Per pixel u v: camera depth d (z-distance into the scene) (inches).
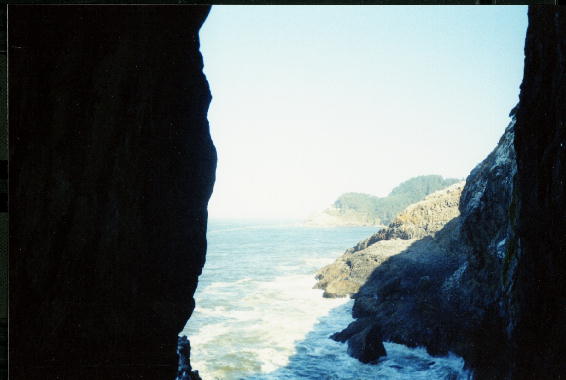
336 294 1021.2
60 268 250.8
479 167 829.2
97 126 262.1
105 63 261.6
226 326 876.6
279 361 741.3
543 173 291.9
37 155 237.0
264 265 1625.2
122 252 284.4
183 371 414.0
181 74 323.0
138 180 292.2
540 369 294.8
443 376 578.6
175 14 304.7
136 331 292.2
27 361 237.0
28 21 230.4
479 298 615.5
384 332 705.0
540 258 297.4
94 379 265.3
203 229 356.5
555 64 280.5
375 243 1125.1
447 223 1007.6
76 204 256.2
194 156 342.6
